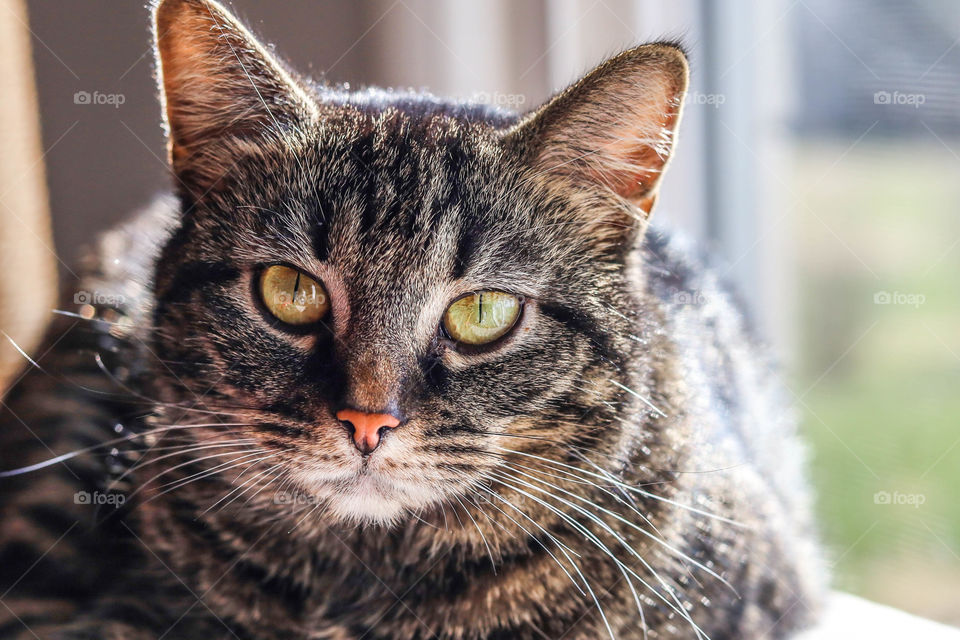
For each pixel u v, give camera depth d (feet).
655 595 1.44
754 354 1.74
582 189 1.46
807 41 1.75
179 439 1.45
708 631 1.47
